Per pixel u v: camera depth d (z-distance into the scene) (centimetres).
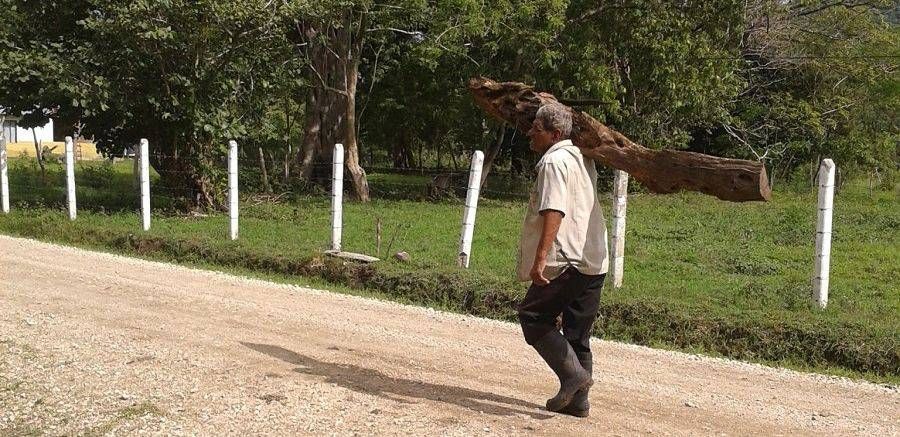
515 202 2116
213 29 1490
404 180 2962
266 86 1666
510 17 1855
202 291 852
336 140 2144
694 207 1952
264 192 1930
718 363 651
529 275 457
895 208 2047
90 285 860
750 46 2498
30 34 1560
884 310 809
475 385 548
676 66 1972
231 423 463
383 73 2323
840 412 528
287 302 815
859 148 2656
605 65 1981
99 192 1925
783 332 696
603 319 758
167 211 1567
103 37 1480
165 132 1622
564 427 465
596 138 507
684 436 462
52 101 1526
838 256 1249
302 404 494
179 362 579
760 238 1422
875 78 2623
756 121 2681
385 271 921
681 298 816
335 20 1812
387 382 546
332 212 1048
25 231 1312
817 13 2573
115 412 481
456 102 2214
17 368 561
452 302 849
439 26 1861
